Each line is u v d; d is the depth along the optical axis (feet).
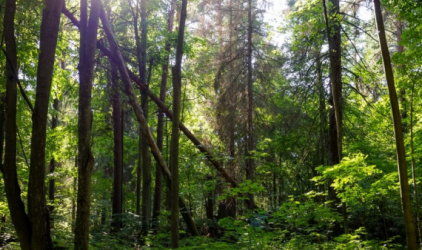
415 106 30.04
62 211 50.49
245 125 50.44
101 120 56.70
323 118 42.70
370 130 43.24
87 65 24.16
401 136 20.25
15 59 21.31
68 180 68.90
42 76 21.45
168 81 59.62
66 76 47.19
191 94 65.51
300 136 49.37
